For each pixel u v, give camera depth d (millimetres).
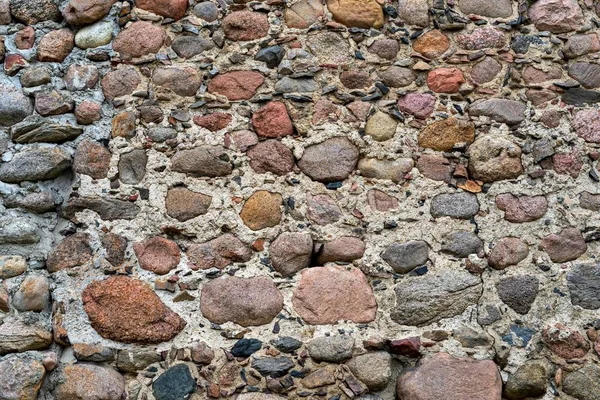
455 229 2400
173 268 2336
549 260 2383
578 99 2533
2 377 2172
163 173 2412
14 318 2260
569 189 2447
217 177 2418
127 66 2506
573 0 2602
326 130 2463
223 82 2492
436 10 2574
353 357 2271
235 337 2277
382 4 2572
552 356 2301
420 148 2469
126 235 2357
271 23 2545
